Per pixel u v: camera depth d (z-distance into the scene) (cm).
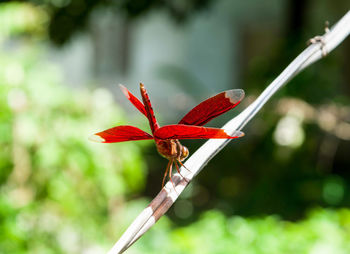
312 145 623
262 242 370
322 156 692
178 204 665
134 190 448
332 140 667
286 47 637
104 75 1120
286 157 624
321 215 417
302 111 603
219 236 391
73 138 374
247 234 385
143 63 1096
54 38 682
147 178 772
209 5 786
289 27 697
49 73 392
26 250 344
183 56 1043
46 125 373
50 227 381
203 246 370
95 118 394
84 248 392
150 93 1045
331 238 371
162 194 99
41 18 635
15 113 360
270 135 615
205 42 1048
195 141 802
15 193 373
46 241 374
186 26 980
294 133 598
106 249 392
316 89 613
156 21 1066
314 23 870
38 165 367
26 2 597
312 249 355
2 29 400
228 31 1056
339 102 629
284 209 600
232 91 105
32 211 364
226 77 1066
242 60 1063
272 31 1037
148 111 112
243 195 653
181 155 117
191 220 619
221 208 632
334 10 920
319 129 626
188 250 367
